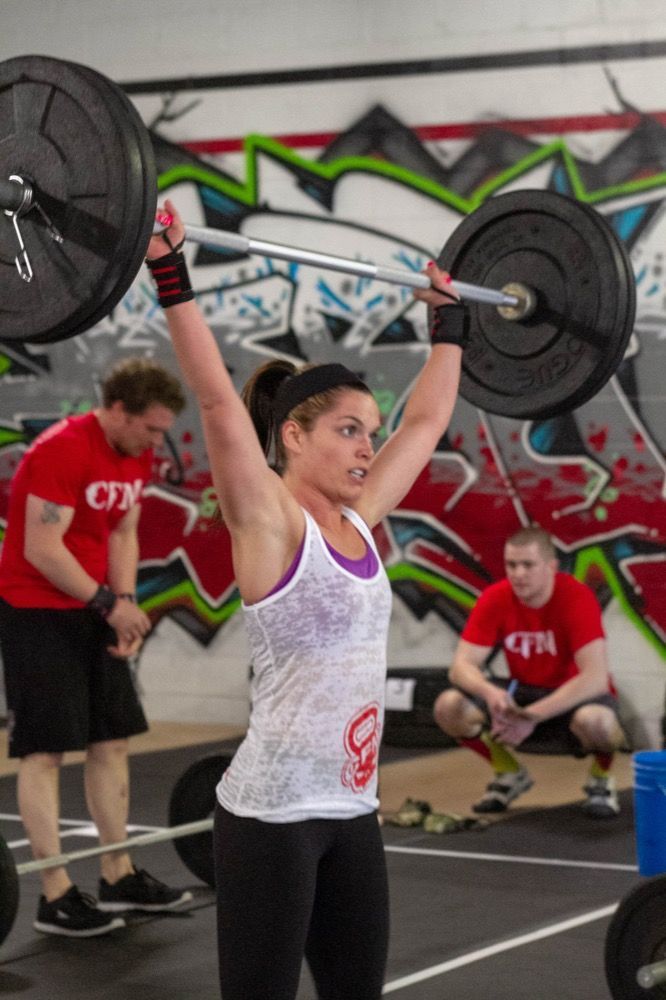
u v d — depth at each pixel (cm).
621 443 863
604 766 687
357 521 296
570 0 871
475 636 702
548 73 878
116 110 303
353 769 283
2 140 319
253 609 277
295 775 276
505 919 513
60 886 503
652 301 857
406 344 911
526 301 415
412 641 917
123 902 521
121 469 512
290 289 939
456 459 903
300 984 450
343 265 353
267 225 945
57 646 499
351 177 923
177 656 966
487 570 898
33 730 496
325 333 932
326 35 925
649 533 859
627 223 863
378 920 287
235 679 950
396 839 640
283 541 276
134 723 520
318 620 277
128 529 533
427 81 905
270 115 940
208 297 959
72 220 310
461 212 901
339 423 288
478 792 742
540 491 884
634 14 857
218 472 275
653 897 388
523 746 697
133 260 305
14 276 321
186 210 964
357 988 287
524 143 885
